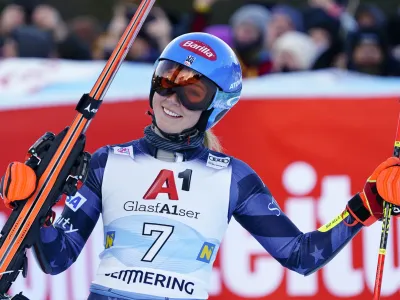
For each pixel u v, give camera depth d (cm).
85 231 1105
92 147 1838
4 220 1805
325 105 1827
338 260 1792
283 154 1820
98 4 3222
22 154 1852
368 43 2456
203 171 1105
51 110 1859
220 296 1780
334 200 1820
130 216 1078
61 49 2608
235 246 1781
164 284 1058
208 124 1123
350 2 2922
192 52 1101
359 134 1828
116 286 1061
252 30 2400
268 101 1825
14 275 1041
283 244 1118
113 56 1077
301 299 1786
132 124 1839
